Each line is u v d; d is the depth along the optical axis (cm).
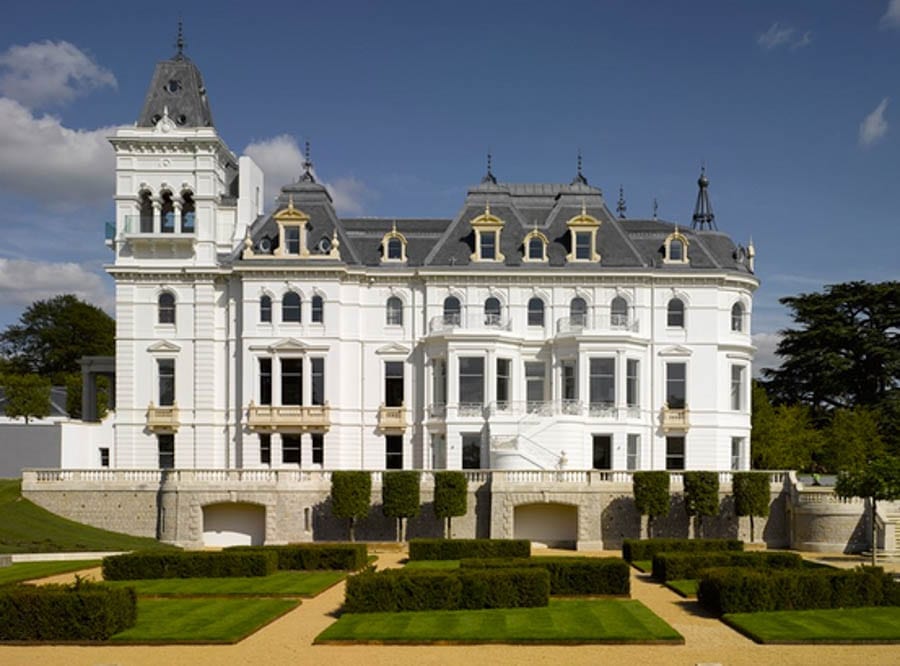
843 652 3003
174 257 7669
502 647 3077
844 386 9769
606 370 7431
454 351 7369
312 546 5147
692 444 7594
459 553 5434
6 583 4381
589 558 4400
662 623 3397
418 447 7581
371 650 3039
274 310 7550
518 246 7781
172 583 4428
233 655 2977
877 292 9806
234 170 8512
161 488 6375
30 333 12988
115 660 2916
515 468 6794
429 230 7988
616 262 7712
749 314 7900
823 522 6109
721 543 5503
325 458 7469
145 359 7631
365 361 7644
